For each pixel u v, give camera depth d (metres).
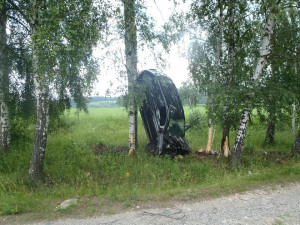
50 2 5.52
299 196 5.55
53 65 5.98
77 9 5.80
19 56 8.55
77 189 6.25
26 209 4.86
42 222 4.37
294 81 9.48
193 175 7.53
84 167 8.16
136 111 9.84
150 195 5.59
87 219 4.46
